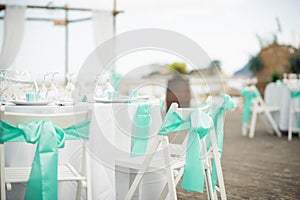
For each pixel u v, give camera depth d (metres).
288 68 10.09
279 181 3.36
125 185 2.28
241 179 3.43
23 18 6.61
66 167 2.08
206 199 2.89
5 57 6.58
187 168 2.01
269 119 5.82
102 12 6.82
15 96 2.58
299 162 4.10
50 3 6.78
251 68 10.54
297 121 5.68
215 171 2.31
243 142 5.33
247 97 5.84
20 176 1.86
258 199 2.87
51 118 1.78
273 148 4.89
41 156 1.73
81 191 2.08
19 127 1.70
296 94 5.52
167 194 2.24
